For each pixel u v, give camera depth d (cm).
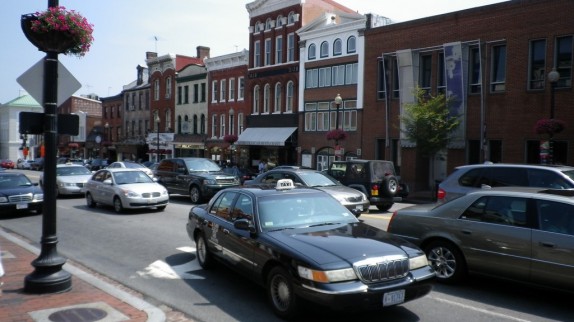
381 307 532
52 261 680
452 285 730
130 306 617
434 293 693
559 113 2255
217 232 769
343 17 3484
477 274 704
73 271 803
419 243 766
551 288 626
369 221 1362
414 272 567
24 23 667
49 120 677
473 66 2602
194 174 1983
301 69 3625
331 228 650
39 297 652
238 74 4362
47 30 655
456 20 2638
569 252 604
